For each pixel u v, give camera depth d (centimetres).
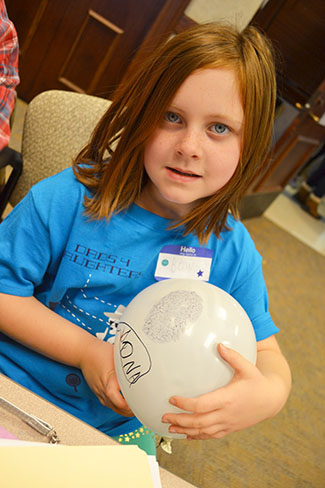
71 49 322
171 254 82
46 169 115
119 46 312
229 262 86
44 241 78
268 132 71
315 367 260
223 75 62
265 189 385
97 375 72
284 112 332
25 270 77
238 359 55
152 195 78
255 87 64
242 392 56
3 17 148
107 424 89
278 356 85
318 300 335
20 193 120
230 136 65
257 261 90
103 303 82
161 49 68
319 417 224
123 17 305
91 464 50
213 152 64
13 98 147
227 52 62
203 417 55
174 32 301
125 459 52
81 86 330
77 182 79
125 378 56
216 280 87
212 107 62
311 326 298
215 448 181
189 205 78
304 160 403
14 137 287
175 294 57
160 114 64
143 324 55
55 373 80
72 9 313
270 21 302
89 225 78
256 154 71
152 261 82
